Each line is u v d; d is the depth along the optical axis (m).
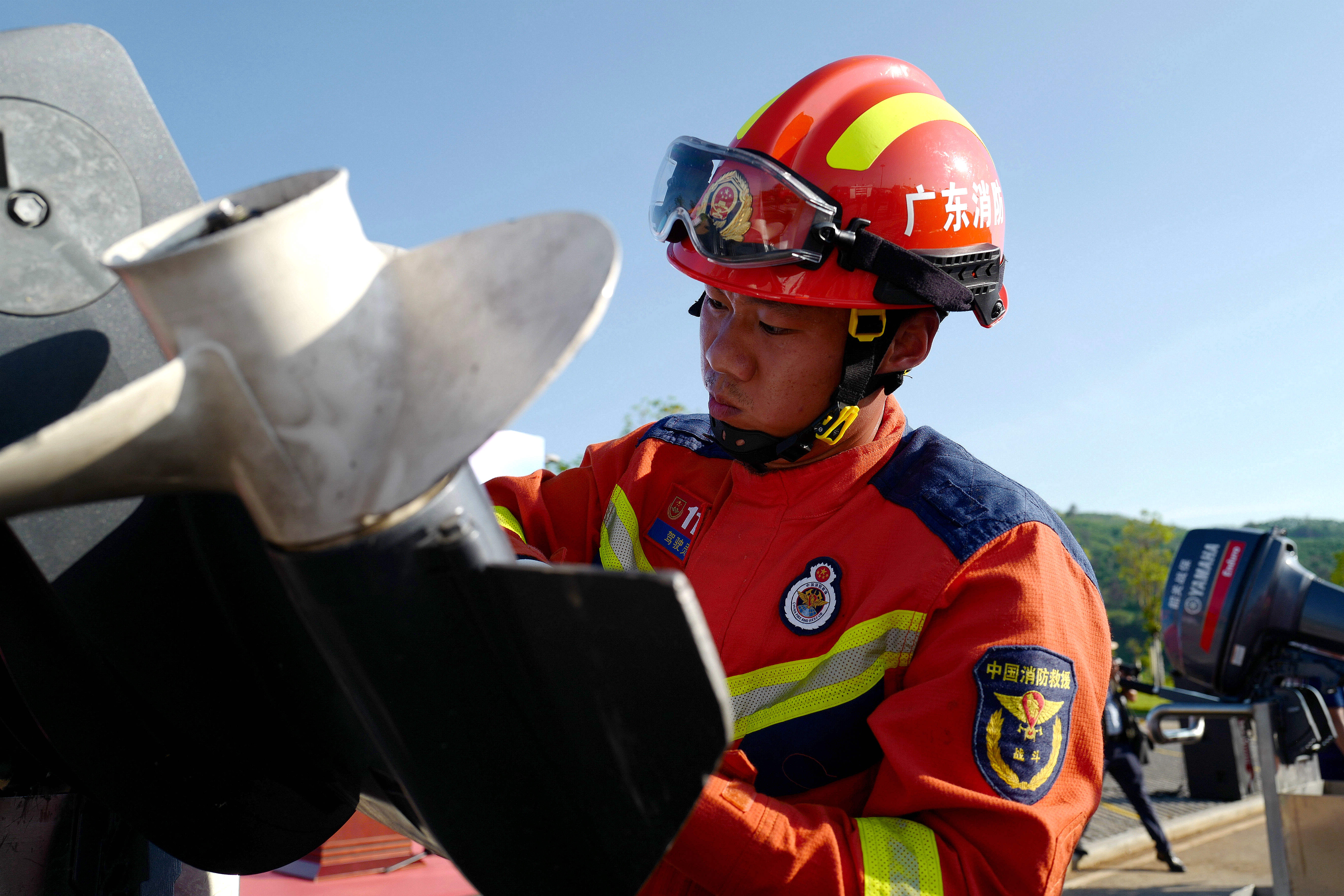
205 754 0.76
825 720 1.10
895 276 1.19
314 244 0.50
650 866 0.57
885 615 1.10
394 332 0.54
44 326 0.65
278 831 0.84
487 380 0.50
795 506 1.25
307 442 0.51
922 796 0.97
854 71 1.31
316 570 0.53
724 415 1.27
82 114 0.68
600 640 0.51
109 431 0.46
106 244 0.68
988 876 0.94
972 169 1.30
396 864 2.02
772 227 1.18
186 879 1.00
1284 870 3.48
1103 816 8.49
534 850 0.60
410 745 0.58
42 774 0.81
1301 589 4.27
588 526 1.47
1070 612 1.08
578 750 0.56
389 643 0.54
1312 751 3.64
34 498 0.47
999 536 1.11
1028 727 0.99
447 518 0.54
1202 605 4.51
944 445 1.28
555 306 0.49
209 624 0.73
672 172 1.35
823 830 0.92
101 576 0.67
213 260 0.48
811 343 1.21
